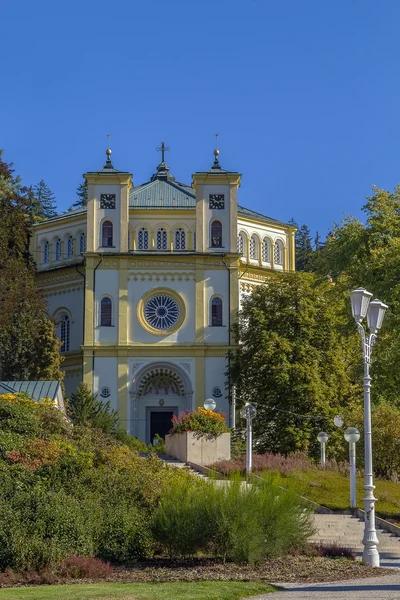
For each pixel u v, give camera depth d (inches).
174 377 2837.1
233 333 2847.0
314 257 2549.2
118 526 1124.5
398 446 1985.7
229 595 818.8
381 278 2103.8
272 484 1157.1
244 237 3088.1
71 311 3019.2
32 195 4335.6
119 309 2842.0
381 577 997.2
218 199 2938.0
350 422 2326.5
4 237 2751.0
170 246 2950.3
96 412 2305.6
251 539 1084.5
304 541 1160.8
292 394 2439.7
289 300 2608.3
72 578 990.4
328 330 2578.7
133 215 2962.6
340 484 1760.6
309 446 2396.7
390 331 2043.6
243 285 3016.7
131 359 2822.3
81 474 1298.0
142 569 1051.9
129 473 1331.2
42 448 1362.0
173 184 3154.5
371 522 1122.7
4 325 2578.7
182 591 834.8
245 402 2610.7
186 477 1381.6
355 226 2353.6
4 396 1565.0
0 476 1227.2
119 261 2869.1
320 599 813.2
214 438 1904.5
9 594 807.7
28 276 2736.2
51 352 2630.4
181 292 2869.1
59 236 3125.0
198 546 1105.4
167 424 2854.3
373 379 2137.1
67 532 1071.0
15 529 1029.8
